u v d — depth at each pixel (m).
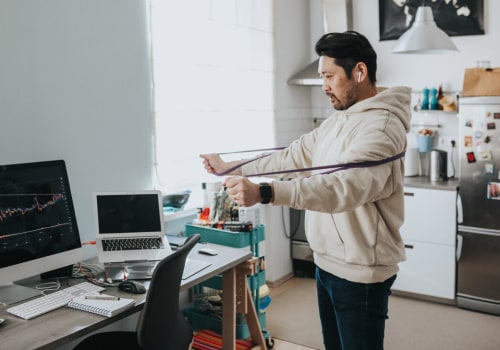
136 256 2.38
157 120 3.07
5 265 2.02
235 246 2.96
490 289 3.69
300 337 3.37
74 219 2.29
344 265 1.94
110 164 2.79
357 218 1.88
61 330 1.78
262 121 3.99
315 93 4.68
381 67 4.45
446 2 4.10
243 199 1.58
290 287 4.27
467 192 3.68
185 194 3.16
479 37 4.05
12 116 2.33
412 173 4.22
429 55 4.23
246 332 3.14
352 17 4.50
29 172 2.13
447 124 4.20
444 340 3.31
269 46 4.01
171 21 3.11
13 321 1.86
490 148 3.57
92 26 2.64
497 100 3.51
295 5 4.42
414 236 3.93
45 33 2.43
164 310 1.96
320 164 2.05
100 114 2.72
